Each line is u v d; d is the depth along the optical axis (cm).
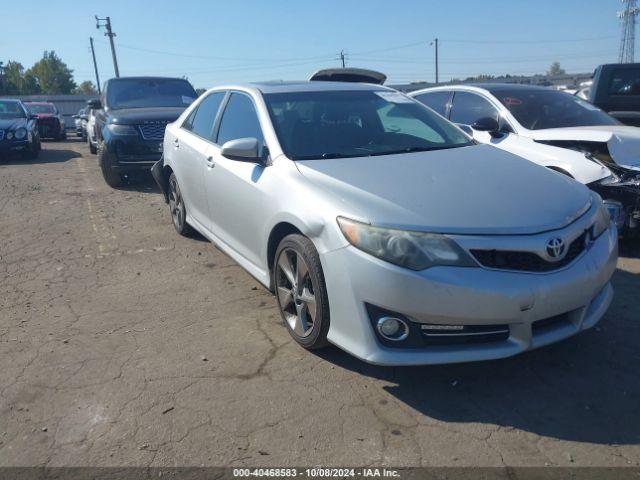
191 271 508
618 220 489
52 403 310
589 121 613
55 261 545
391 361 290
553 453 261
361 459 260
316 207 320
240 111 460
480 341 295
